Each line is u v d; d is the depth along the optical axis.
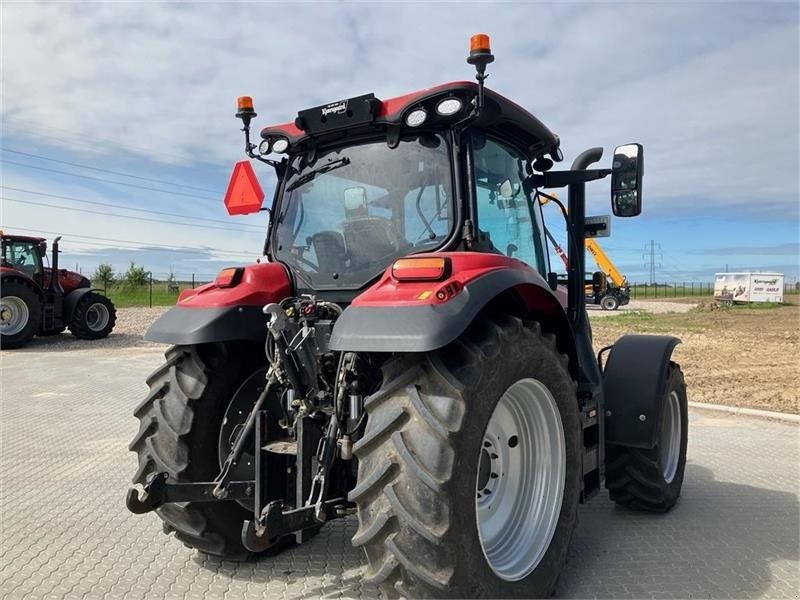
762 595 2.90
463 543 2.20
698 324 20.09
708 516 3.91
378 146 3.10
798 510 4.02
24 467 4.93
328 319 2.93
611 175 3.63
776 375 9.76
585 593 2.92
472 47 2.62
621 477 3.85
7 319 13.16
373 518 2.21
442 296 2.27
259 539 2.34
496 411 2.79
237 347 3.15
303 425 2.63
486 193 3.16
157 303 28.98
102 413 6.97
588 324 4.06
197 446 2.98
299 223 3.33
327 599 2.85
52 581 3.03
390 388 2.33
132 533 3.64
